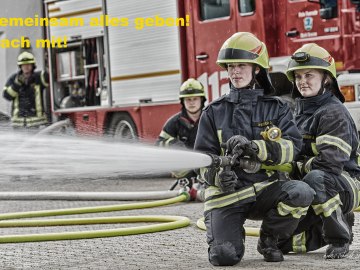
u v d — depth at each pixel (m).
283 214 7.50
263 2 16.44
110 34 20.05
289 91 15.72
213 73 17.69
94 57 20.66
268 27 16.44
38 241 9.75
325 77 8.02
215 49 17.62
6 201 14.83
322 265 7.47
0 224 11.41
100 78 20.50
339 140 7.79
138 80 19.41
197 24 17.92
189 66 18.22
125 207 12.70
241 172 7.55
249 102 7.57
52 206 13.91
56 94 21.67
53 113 21.69
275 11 16.38
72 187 17.08
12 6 23.50
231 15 17.17
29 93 20.53
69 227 11.27
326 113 7.88
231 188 7.28
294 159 7.88
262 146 7.23
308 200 7.45
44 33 22.67
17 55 23.59
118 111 20.09
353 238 9.14
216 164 7.17
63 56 21.53
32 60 20.44
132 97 19.59
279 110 7.55
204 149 7.63
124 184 17.41
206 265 7.70
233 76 7.58
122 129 20.08
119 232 10.03
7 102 24.06
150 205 12.95
